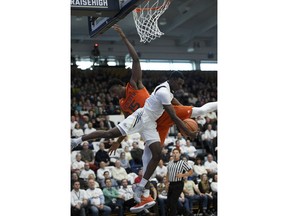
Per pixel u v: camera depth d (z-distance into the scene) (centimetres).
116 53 1806
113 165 991
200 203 932
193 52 1938
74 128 1120
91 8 518
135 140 1081
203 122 1246
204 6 1614
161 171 920
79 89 1609
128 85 487
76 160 943
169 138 1138
